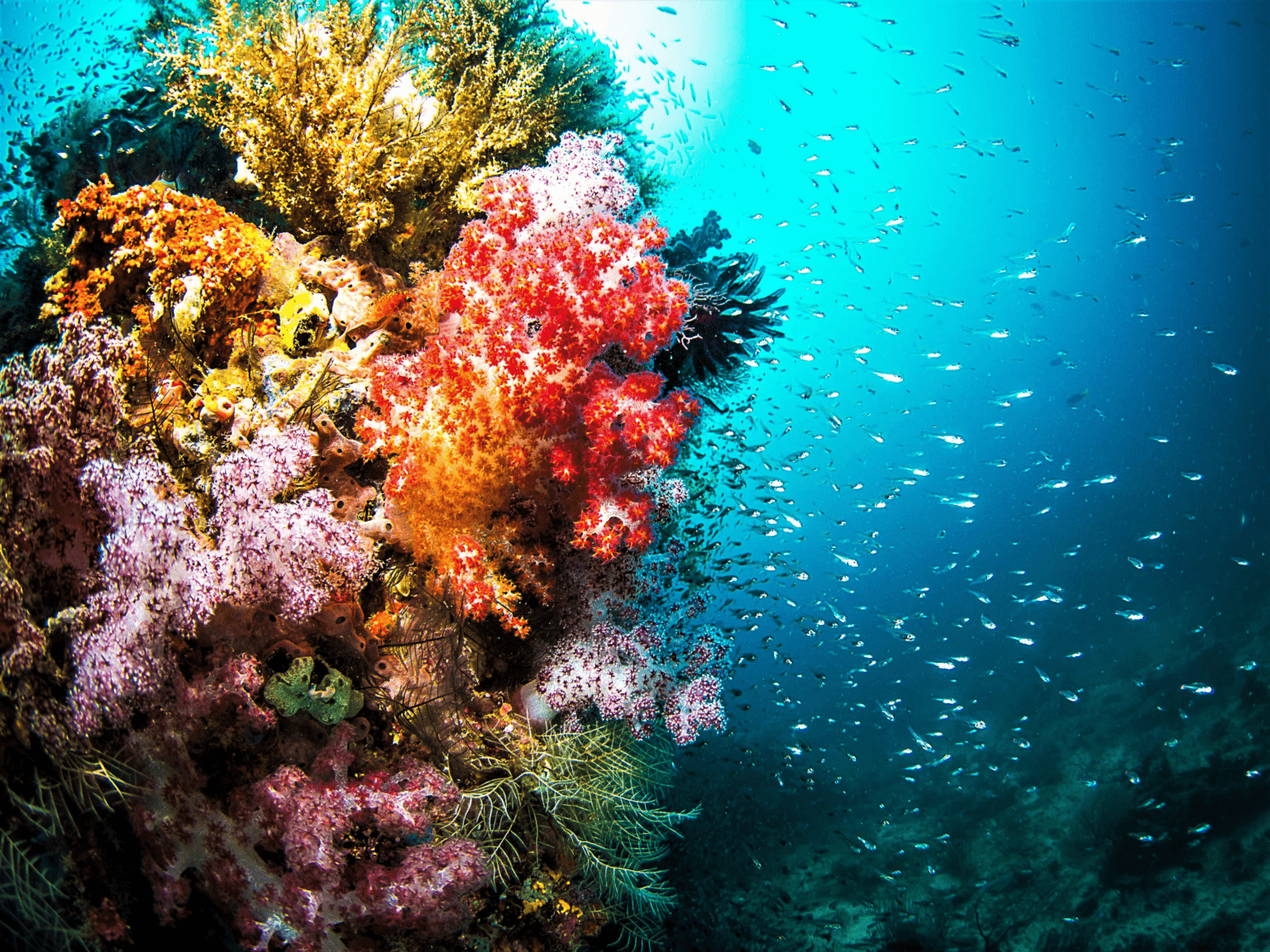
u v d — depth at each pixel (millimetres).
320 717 595
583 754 745
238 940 563
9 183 986
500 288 672
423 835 599
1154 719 4270
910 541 11727
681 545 817
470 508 656
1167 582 7434
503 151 943
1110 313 12031
